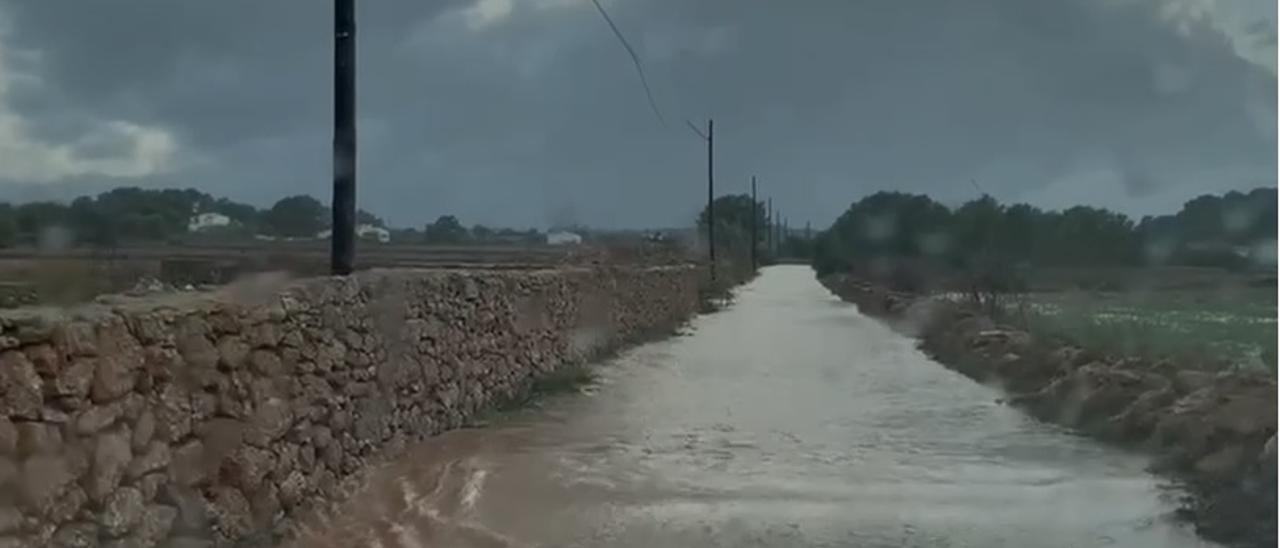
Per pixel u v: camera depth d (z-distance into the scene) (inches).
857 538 298.2
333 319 348.5
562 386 610.9
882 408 542.9
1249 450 342.3
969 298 1026.7
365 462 370.6
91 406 206.8
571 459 403.9
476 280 525.3
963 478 372.8
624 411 532.7
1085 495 345.4
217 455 259.6
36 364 191.2
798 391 615.2
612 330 880.9
